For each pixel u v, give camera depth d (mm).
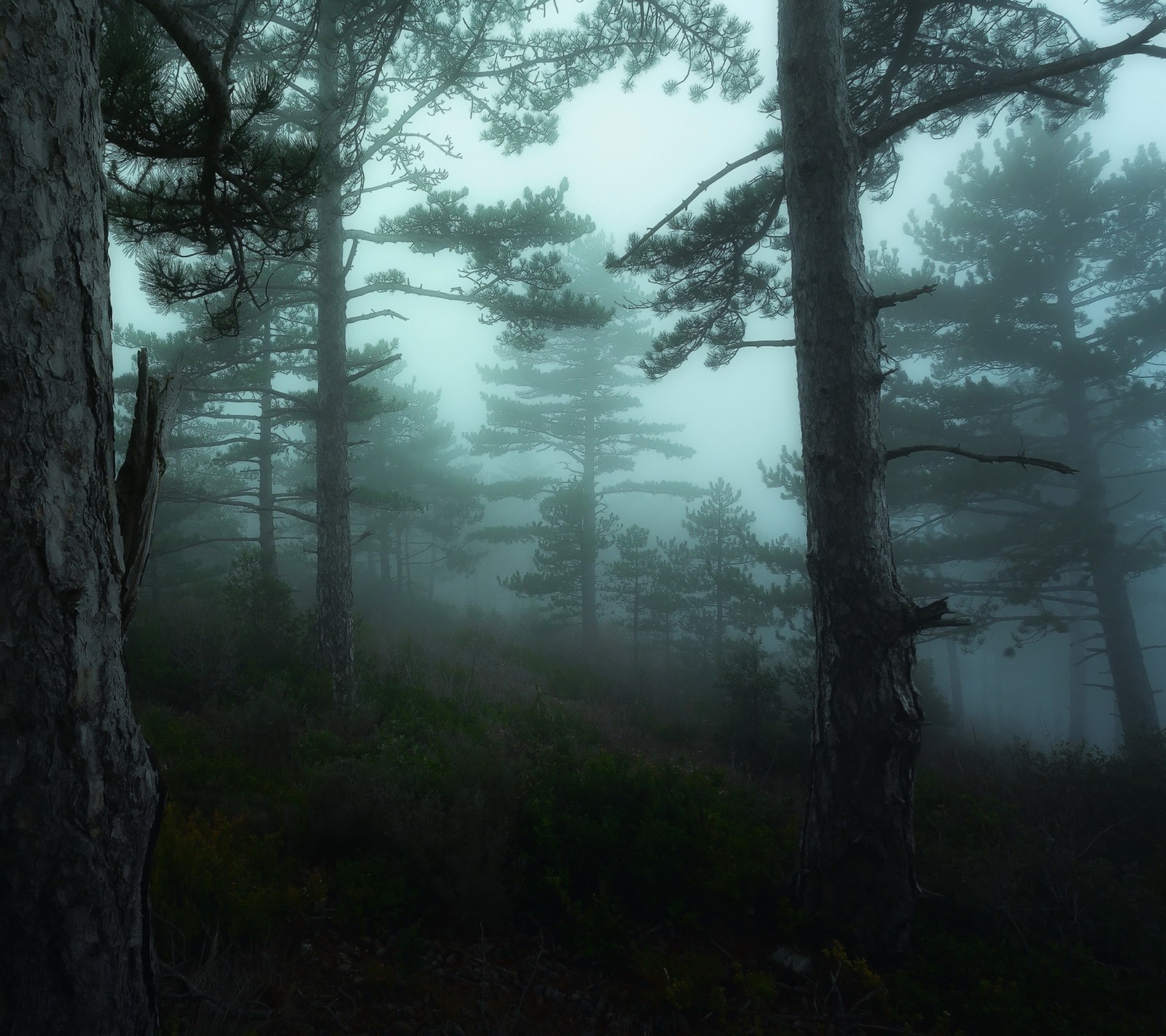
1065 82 7828
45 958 1822
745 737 10578
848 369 5195
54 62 2012
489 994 4113
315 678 9445
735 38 8578
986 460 4949
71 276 2023
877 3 6930
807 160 5414
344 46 8609
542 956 4562
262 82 3465
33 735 1844
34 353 1915
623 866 5102
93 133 2152
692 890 5168
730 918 5055
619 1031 3959
